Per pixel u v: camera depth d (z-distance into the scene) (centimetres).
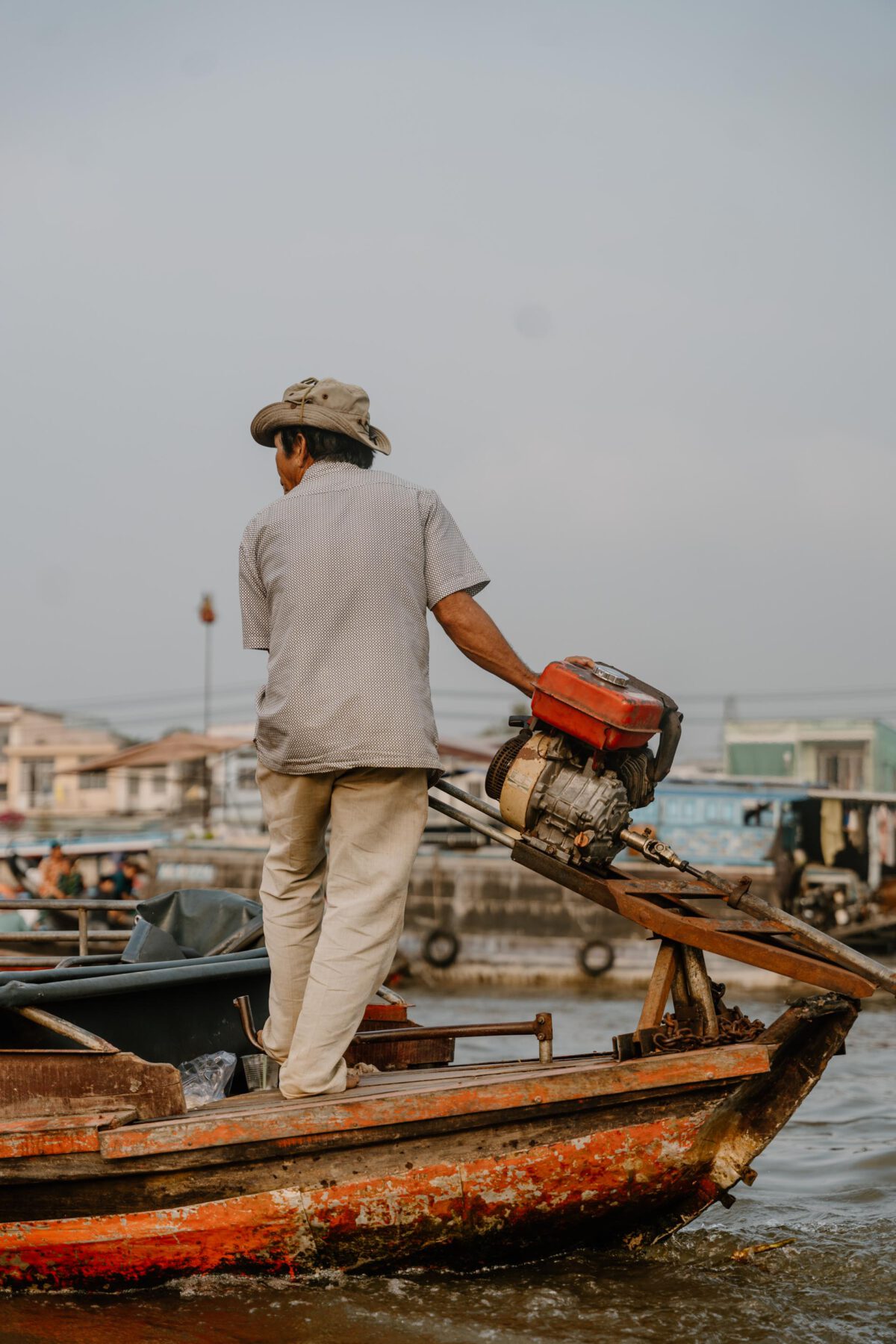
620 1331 367
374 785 393
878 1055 1155
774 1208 525
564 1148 389
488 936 2439
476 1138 388
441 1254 400
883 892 2494
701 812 2392
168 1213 388
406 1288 397
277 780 405
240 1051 490
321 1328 365
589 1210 401
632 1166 394
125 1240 389
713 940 393
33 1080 400
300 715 389
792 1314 381
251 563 416
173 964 465
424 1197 387
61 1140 386
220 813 3653
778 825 2392
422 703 394
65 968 459
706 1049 392
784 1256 441
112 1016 444
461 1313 378
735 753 3800
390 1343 355
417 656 396
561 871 409
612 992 2325
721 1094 391
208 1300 389
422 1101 382
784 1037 395
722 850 2386
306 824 405
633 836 411
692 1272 420
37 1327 372
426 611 407
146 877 2589
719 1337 362
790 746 3756
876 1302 394
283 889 415
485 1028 445
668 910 402
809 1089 413
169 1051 463
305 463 418
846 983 383
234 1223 387
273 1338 359
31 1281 402
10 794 4916
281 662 396
